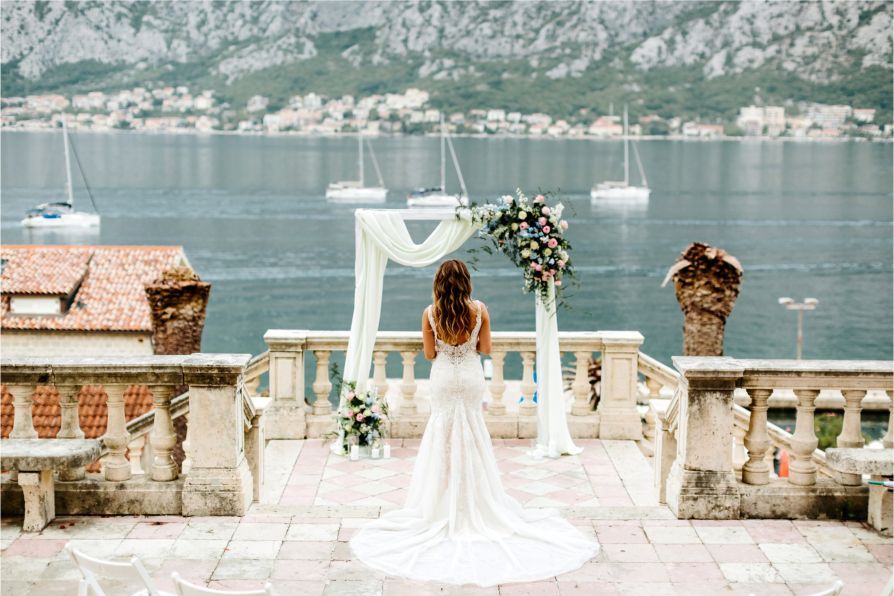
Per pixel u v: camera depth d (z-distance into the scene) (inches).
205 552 230.7
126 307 1503.4
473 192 7593.5
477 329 250.1
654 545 237.6
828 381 252.7
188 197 7288.4
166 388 252.8
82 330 1465.3
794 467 258.5
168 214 6072.8
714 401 252.5
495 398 371.6
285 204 6889.8
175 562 224.5
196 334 687.1
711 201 7352.4
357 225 346.6
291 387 366.3
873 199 7652.6
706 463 255.0
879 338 2844.5
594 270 3959.2
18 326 1462.8
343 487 309.4
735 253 4490.7
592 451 352.5
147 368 249.0
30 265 1545.3
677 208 6727.4
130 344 1477.6
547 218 342.3
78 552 168.6
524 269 345.1
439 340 249.6
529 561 225.6
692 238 5039.4
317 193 7815.0
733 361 257.4
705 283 572.7
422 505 249.6
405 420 370.9
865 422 1230.9
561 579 217.5
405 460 339.3
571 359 1628.9
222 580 215.2
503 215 344.2
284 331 366.6
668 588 213.0
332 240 4884.4
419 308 3270.2
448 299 246.1
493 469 251.9
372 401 341.7
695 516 255.4
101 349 1476.4
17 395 251.9
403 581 215.9
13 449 241.0
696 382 251.3
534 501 297.0
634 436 368.8
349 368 350.0
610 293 3484.3
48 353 1478.8
